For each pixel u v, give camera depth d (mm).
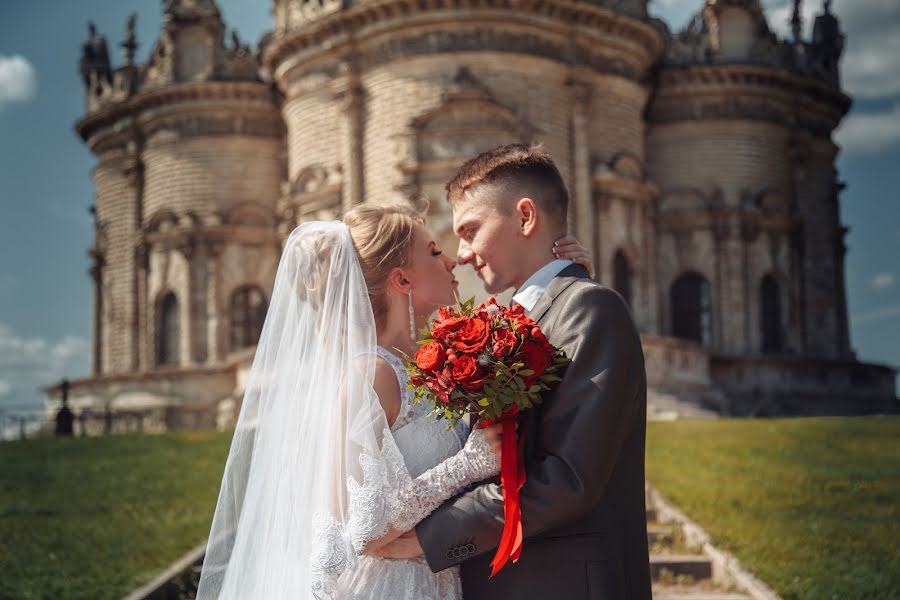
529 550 3945
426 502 3984
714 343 46219
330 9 39781
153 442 24625
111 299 51531
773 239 47562
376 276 4547
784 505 12672
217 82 48125
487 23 37719
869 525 11359
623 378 3951
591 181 40031
